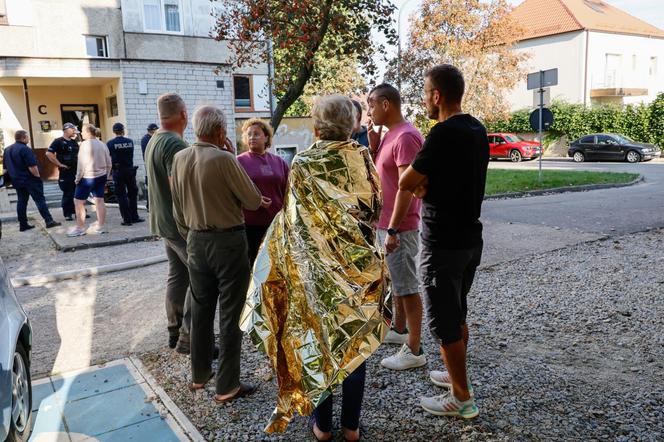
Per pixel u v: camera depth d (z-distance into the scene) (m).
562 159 31.62
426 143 2.83
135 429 3.16
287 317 2.89
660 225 9.13
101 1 17.70
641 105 31.19
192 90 18.62
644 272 6.13
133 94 17.53
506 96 38.00
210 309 3.56
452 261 2.91
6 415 2.63
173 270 4.22
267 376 3.81
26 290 6.12
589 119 33.03
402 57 23.89
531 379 3.61
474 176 2.85
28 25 16.84
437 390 3.51
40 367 4.05
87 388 3.69
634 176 17.94
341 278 2.80
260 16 10.20
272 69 21.47
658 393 3.38
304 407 2.77
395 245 3.27
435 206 2.88
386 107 3.68
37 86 18.66
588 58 34.97
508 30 26.62
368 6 11.21
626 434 2.93
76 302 5.64
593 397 3.35
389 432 3.06
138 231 9.30
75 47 17.62
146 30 18.42
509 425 3.06
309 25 10.35
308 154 2.80
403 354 3.81
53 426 3.21
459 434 3.01
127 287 6.15
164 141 3.88
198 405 3.45
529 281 5.94
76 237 8.82
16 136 9.64
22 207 9.88
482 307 5.13
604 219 9.88
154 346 4.42
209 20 19.20
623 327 4.51
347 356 2.76
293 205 2.83
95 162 8.91
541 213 10.85
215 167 3.25
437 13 25.12
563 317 4.80
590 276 6.05
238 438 3.06
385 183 3.68
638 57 37.84
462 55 25.73
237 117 21.66
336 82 27.53
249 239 4.43
